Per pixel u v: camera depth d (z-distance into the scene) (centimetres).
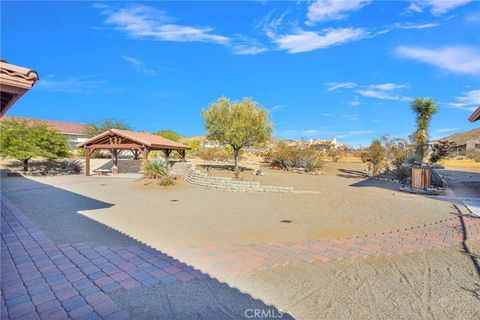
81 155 3219
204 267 456
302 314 321
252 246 567
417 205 995
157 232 672
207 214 882
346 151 3534
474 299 352
